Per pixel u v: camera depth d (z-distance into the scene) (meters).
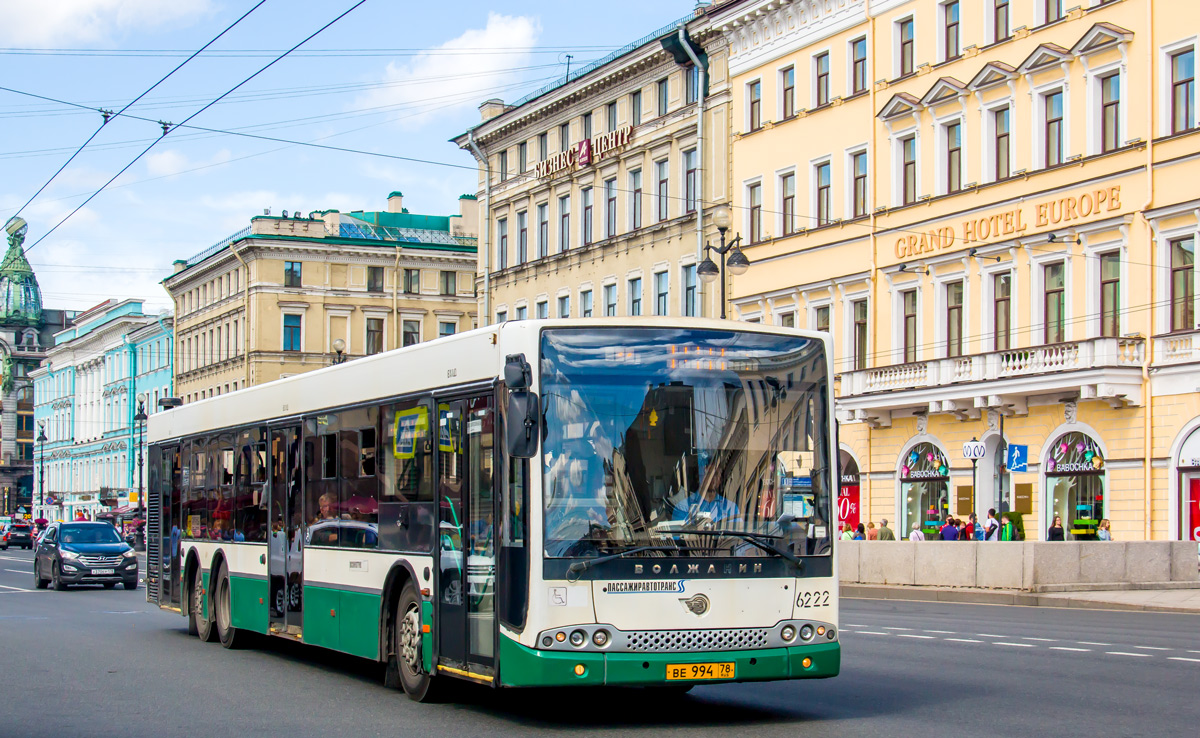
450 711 12.41
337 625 14.70
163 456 22.09
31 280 157.75
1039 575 28.00
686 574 10.97
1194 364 33.75
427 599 12.62
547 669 10.65
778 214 47.56
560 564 10.77
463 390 12.09
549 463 10.91
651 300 52.59
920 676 14.50
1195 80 34.38
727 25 48.91
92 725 11.82
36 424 133.75
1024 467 32.62
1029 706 12.15
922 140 42.25
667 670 10.81
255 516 17.64
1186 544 29.83
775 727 11.21
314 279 80.62
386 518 13.61
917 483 42.09
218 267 85.81
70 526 39.84
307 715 12.23
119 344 106.50
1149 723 11.09
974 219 40.25
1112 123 36.59
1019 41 39.00
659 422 11.20
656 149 52.59
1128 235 35.81
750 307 48.81
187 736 11.15
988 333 39.81
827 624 11.39
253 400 17.95
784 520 11.38
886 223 43.19
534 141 60.84
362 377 14.51
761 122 48.25
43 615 26.69
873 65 43.78
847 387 43.59
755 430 11.44
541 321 11.16
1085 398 35.62
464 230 85.31
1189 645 17.77
